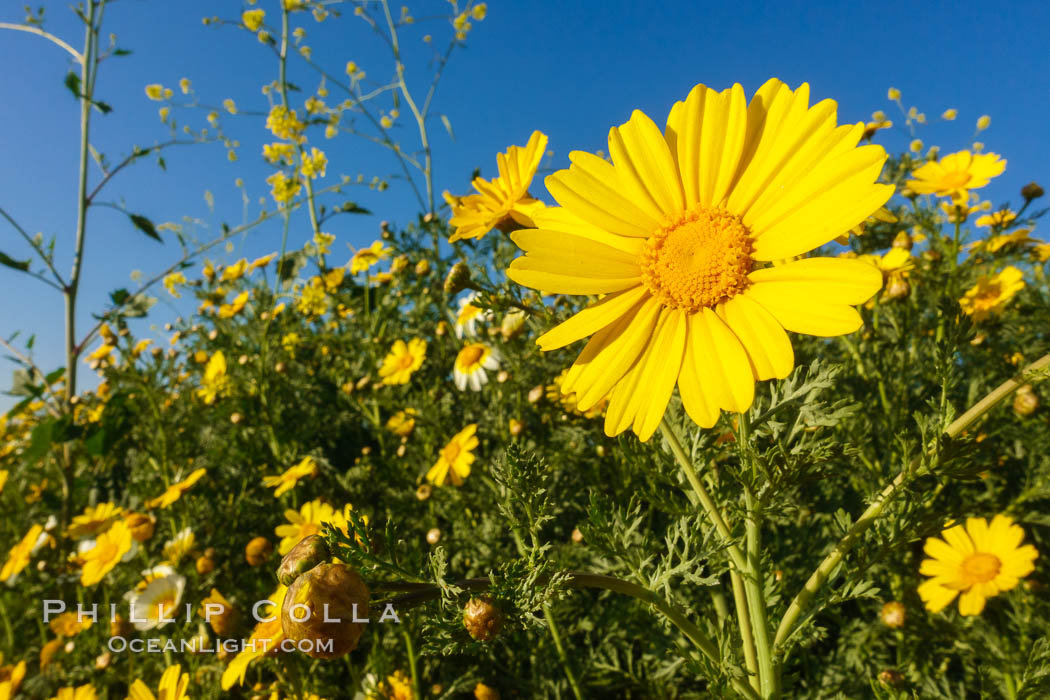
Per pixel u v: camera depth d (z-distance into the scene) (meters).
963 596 0.24
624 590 0.13
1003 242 0.36
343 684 0.31
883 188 0.10
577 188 0.13
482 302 0.18
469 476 0.38
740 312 0.12
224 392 0.54
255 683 0.29
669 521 0.27
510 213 0.19
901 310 0.32
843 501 0.28
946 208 0.40
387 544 0.12
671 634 0.25
